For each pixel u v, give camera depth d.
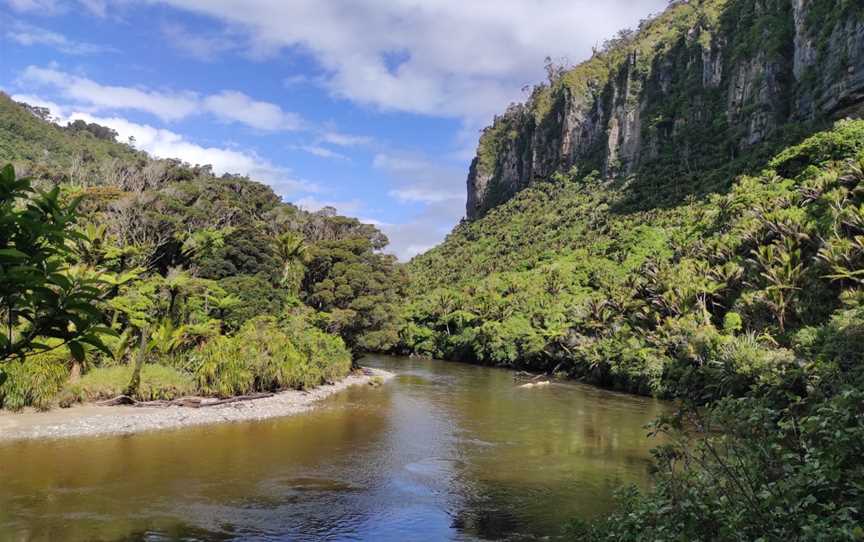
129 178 65.88
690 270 59.59
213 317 39.84
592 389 49.44
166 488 16.25
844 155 71.50
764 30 127.81
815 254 47.34
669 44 168.62
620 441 25.23
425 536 13.77
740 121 125.12
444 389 44.28
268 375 34.53
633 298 62.69
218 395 31.05
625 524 6.49
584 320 67.62
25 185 3.66
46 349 3.83
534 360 70.62
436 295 100.69
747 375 33.72
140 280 33.81
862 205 43.84
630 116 162.88
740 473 5.78
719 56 145.75
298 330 40.09
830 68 101.00
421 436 25.47
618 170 159.50
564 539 13.58
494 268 124.31
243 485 17.03
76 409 25.48
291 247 51.16
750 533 5.00
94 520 13.54
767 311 45.84
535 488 17.83
